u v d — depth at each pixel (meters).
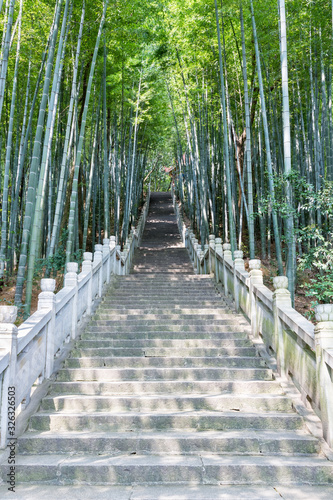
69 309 4.95
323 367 2.82
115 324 5.71
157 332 5.18
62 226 10.69
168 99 15.99
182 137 20.34
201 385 3.74
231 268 6.93
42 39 8.41
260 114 12.14
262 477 2.53
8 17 5.82
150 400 3.42
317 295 5.01
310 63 9.12
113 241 9.66
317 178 9.24
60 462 2.63
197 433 3.01
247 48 10.58
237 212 13.21
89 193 10.62
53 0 7.86
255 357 4.36
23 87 9.98
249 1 8.16
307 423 3.02
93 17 8.63
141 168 22.38
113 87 12.48
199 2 9.51
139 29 10.02
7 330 2.95
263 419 3.12
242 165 12.47
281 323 3.99
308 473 2.52
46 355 3.91
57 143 10.76
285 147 5.53
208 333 5.13
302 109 11.44
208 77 12.24
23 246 5.97
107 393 3.70
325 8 7.97
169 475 2.54
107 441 2.88
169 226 21.36
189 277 9.45
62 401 3.42
